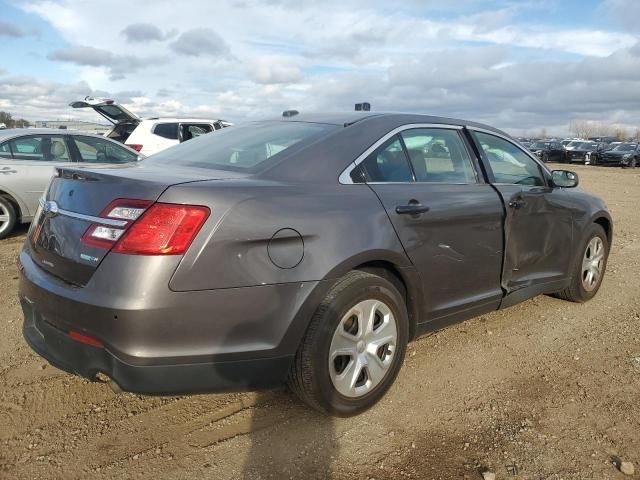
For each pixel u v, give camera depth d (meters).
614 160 35.19
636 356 3.84
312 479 2.46
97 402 3.04
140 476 2.45
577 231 4.57
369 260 2.83
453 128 3.76
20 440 2.68
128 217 2.37
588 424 2.96
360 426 2.88
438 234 3.23
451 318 3.47
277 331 2.54
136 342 2.31
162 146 11.66
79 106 12.06
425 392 3.25
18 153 7.26
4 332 3.92
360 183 3.00
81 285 2.45
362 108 4.09
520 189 3.94
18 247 6.68
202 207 2.38
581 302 4.95
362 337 2.85
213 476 2.46
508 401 3.18
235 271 2.43
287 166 2.88
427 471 2.54
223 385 2.50
